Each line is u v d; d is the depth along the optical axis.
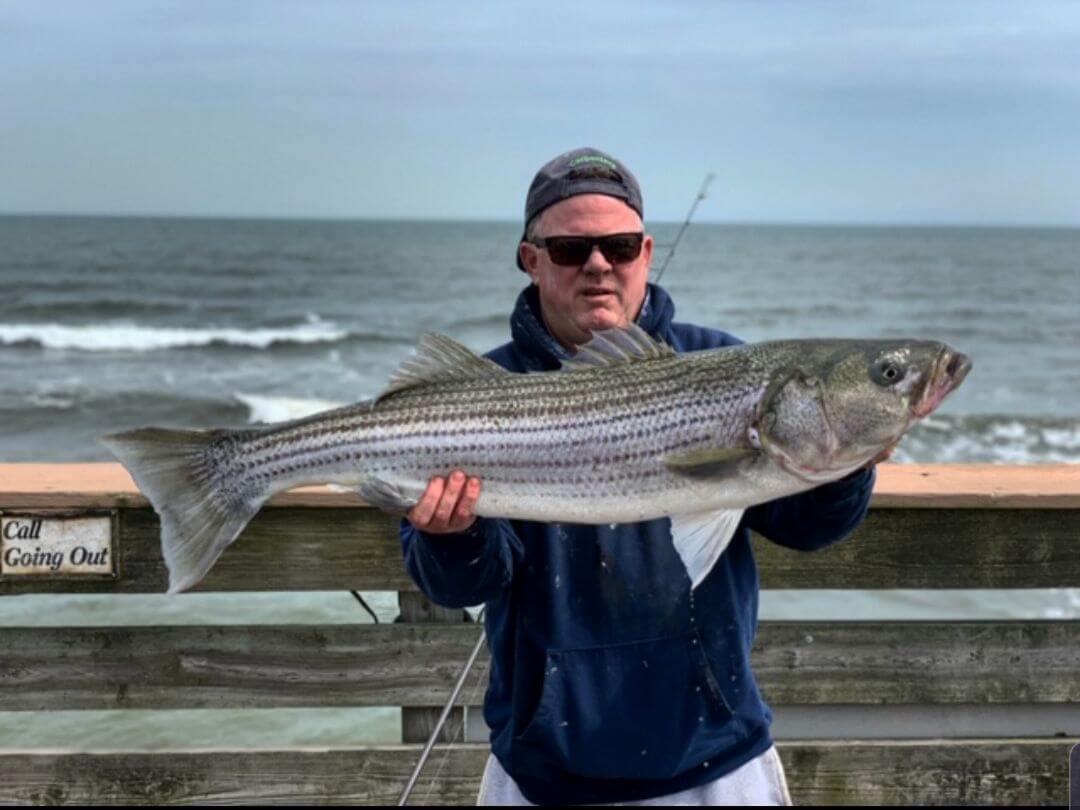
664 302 1.33
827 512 1.18
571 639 1.15
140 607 2.59
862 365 1.15
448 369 1.20
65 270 20.86
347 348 10.64
